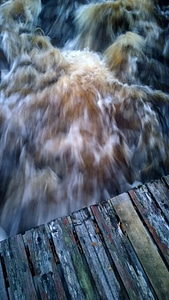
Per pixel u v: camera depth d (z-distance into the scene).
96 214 2.65
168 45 5.88
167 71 5.51
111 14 6.20
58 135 4.46
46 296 2.22
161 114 4.80
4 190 3.99
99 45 5.93
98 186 3.94
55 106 4.78
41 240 2.54
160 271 2.26
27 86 5.13
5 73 5.45
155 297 2.14
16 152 4.37
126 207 2.68
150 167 4.16
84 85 4.98
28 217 3.67
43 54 5.61
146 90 5.05
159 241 2.41
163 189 2.78
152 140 4.47
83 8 6.54
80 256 2.39
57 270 2.34
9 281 2.34
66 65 5.42
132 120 4.62
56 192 3.86
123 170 4.11
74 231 2.55
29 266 2.40
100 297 2.17
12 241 2.56
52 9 6.71
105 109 4.70
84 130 4.50
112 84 5.05
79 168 4.09
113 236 2.49
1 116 4.73
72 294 2.21
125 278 2.24
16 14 6.41
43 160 4.21
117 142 4.38
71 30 6.36
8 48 5.74
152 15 6.30
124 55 5.47
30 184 3.95
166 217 2.56
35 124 4.63
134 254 2.36
